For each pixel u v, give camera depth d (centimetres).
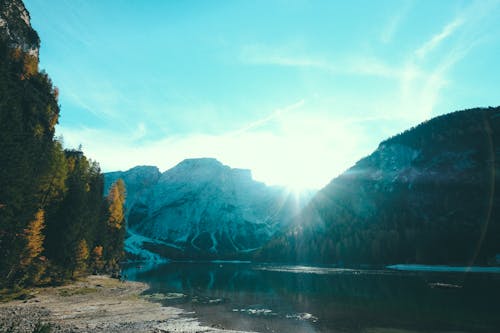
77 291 4922
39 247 5281
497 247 13400
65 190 6656
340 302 4503
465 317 3459
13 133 4894
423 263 13638
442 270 11688
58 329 2625
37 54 9512
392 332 2892
